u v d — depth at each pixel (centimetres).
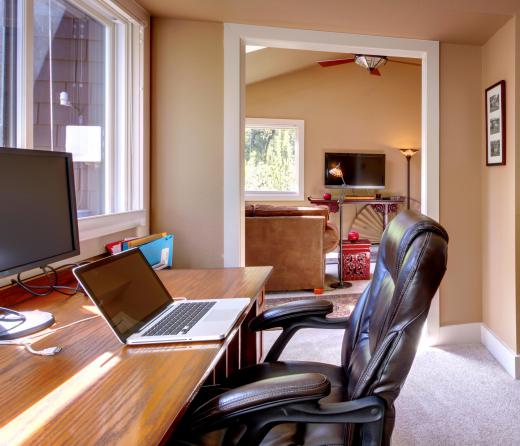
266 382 83
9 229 101
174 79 233
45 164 115
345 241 459
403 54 267
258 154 652
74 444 57
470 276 277
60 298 132
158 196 235
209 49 234
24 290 129
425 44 262
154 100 232
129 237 211
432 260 87
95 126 206
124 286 111
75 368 83
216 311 117
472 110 272
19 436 59
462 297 276
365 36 253
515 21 229
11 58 141
